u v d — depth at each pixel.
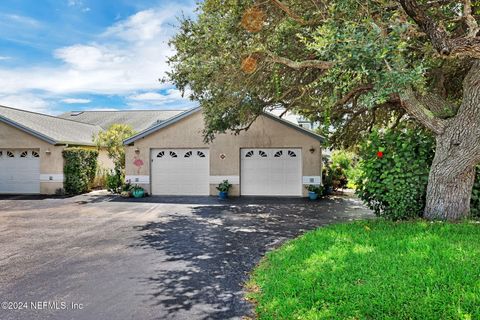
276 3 6.33
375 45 4.86
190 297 4.02
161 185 14.52
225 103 8.73
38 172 15.12
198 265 5.20
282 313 3.36
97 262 5.39
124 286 4.38
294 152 13.78
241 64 7.16
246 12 6.57
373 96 5.48
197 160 14.33
